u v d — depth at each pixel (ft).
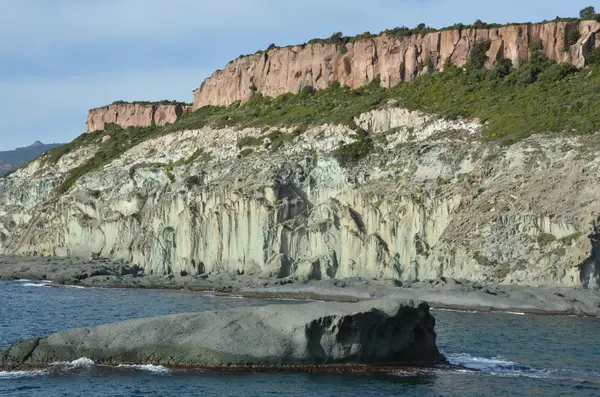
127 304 392.27
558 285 385.29
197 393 194.90
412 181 490.08
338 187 526.98
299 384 203.72
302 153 563.48
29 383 204.44
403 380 209.97
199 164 634.84
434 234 459.73
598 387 206.59
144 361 221.25
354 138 552.00
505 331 296.30
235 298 430.61
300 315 223.51
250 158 592.19
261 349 217.77
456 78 592.19
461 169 479.00
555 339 278.67
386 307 223.30
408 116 544.21
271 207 521.65
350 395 194.59
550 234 404.77
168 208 592.19
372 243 473.26
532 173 437.58
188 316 230.48
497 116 501.97
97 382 204.95
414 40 637.30
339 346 218.79
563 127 453.99
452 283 398.01
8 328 301.63
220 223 547.90
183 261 565.53
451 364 230.68
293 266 501.56
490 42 599.57
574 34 567.18
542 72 555.69
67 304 393.70
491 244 417.69
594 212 390.42
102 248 651.25
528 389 203.72
